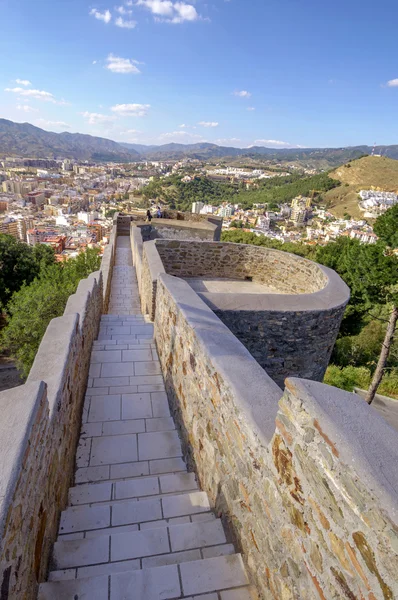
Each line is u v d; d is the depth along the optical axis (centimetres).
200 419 279
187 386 318
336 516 120
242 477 201
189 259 874
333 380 1223
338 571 120
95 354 484
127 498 272
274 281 845
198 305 353
